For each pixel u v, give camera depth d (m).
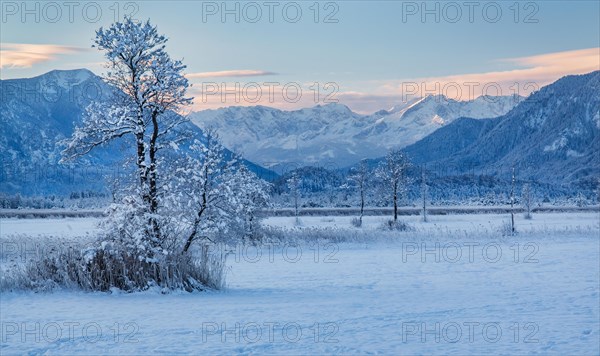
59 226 56.47
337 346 10.70
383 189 60.12
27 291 17.75
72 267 18.64
